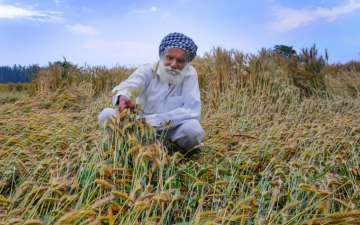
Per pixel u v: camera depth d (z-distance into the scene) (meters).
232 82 7.52
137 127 3.27
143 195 2.25
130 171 2.94
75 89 8.62
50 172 2.87
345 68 11.77
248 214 2.36
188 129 3.53
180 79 3.72
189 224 2.21
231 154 3.70
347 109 6.95
